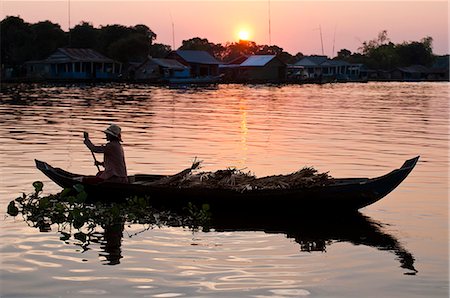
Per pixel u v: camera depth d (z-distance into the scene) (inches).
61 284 288.0
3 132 907.4
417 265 324.2
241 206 427.5
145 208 432.8
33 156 664.4
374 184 420.2
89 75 3329.2
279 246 355.3
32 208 416.8
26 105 1528.1
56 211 417.1
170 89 2672.2
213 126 1044.5
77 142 796.6
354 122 1151.0
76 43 3757.4
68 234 370.3
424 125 1107.9
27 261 319.6
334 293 282.8
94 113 1305.4
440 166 637.3
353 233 385.4
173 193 432.8
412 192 502.3
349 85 3826.3
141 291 280.5
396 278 304.0
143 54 3752.5
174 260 325.7
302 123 1119.0
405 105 1723.7
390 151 750.5
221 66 3885.3
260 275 304.8
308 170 447.5
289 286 290.5
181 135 895.7
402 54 5949.8
